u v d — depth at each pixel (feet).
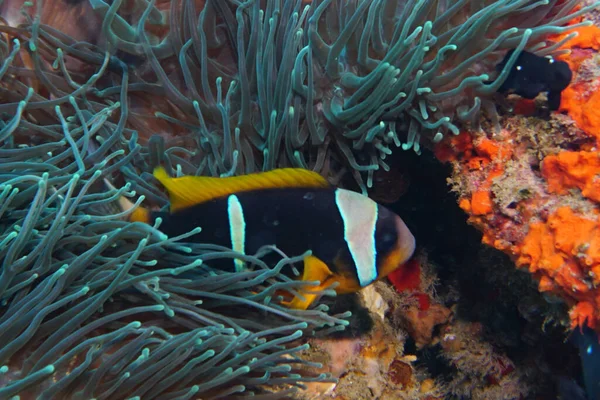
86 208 0.88
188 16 0.97
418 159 1.07
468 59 0.89
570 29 0.88
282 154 0.98
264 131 0.96
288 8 0.95
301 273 0.88
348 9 0.93
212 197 0.84
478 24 0.88
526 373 1.13
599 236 0.81
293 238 0.84
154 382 0.78
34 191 0.85
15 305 0.77
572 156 0.86
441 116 0.94
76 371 0.73
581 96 0.89
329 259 0.84
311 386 0.99
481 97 0.92
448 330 1.18
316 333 0.92
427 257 1.19
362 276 0.85
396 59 0.91
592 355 0.87
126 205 0.89
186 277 0.88
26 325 0.76
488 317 1.15
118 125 0.93
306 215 0.83
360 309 1.06
